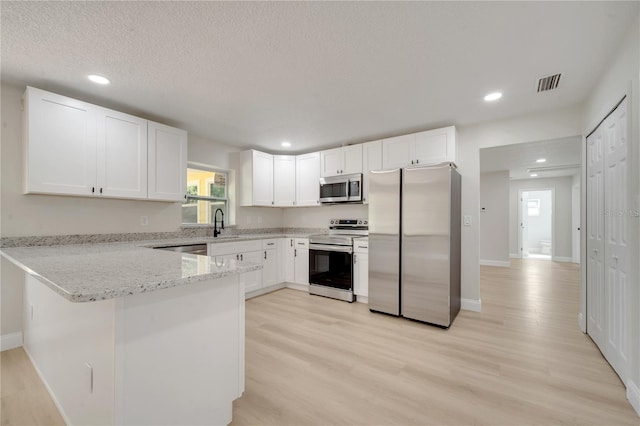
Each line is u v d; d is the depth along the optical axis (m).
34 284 2.10
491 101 2.72
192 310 1.33
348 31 1.72
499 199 6.75
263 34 1.74
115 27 1.66
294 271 4.27
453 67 2.13
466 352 2.32
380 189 3.27
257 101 2.72
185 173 3.29
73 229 2.70
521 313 3.27
